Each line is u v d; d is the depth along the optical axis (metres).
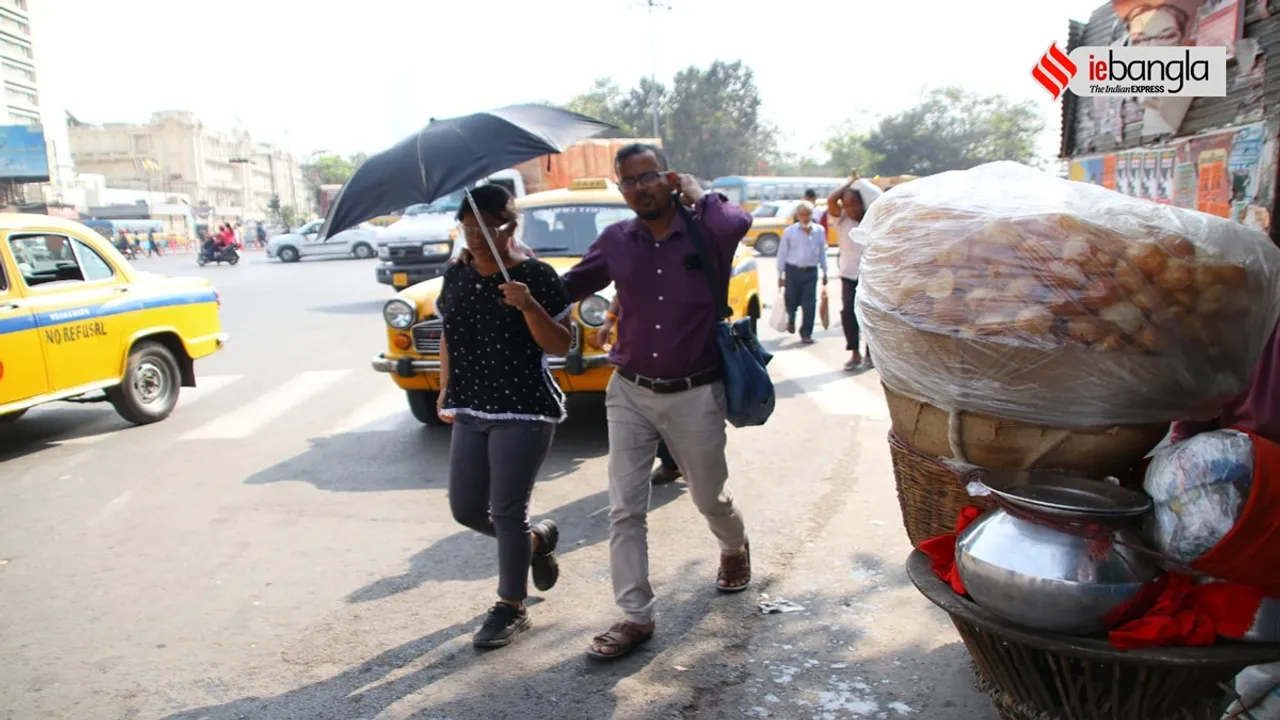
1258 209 3.82
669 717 3.08
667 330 3.36
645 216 3.30
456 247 7.90
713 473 3.56
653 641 3.60
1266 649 2.10
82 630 3.86
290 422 7.55
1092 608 2.13
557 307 3.44
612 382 3.56
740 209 3.41
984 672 2.53
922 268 2.58
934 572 2.59
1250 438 2.13
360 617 3.91
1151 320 2.34
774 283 19.81
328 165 98.94
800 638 3.59
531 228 7.48
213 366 10.43
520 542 3.57
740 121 67.44
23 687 3.41
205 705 3.25
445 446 6.65
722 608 3.86
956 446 2.63
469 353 3.47
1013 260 2.43
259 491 5.70
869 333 2.83
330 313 15.56
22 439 7.14
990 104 54.44
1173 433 2.69
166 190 97.94
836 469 5.76
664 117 66.44
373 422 7.47
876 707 3.10
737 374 3.40
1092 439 2.46
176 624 3.89
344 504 5.41
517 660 3.49
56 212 47.84
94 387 7.00
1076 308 2.35
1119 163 5.13
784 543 4.57
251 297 18.84
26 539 4.95
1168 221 2.44
